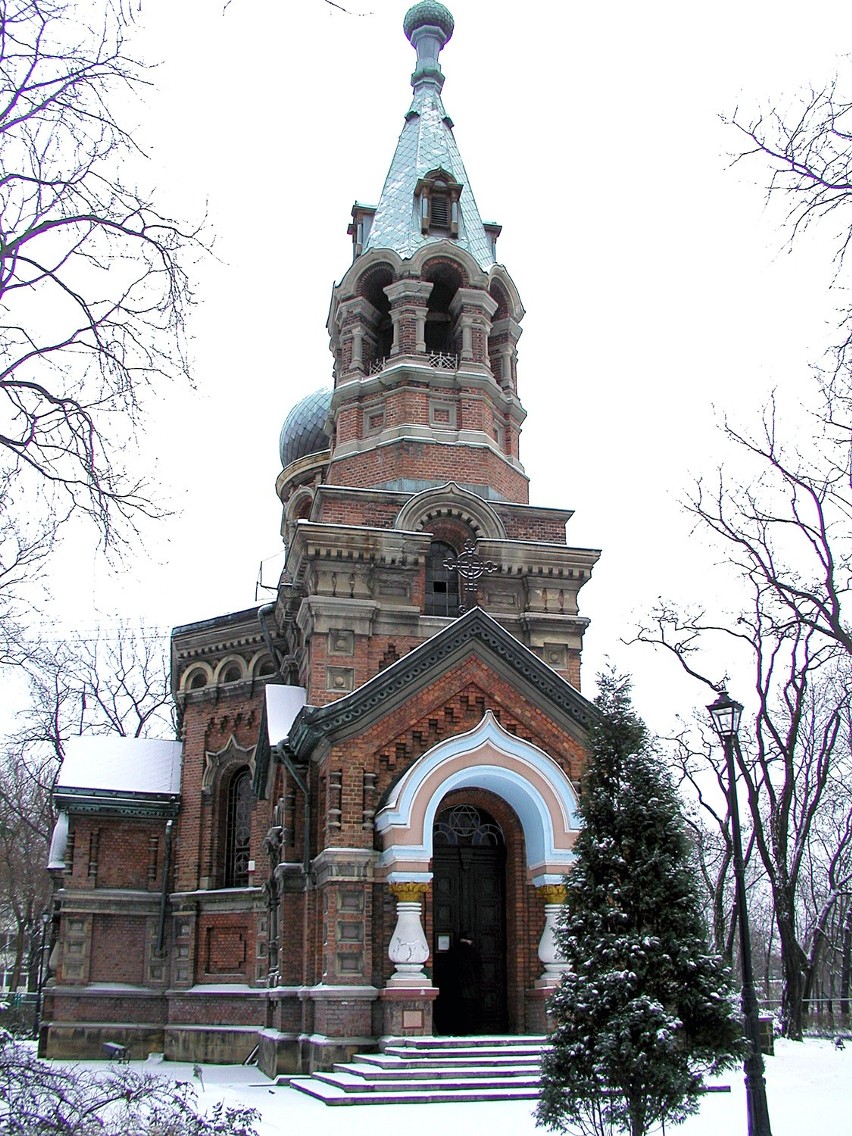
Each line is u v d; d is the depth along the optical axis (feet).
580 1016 41.24
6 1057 35.86
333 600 87.92
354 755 76.64
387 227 111.65
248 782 106.52
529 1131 49.60
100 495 44.45
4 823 163.22
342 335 108.17
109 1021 101.30
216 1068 88.84
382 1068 64.18
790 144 40.29
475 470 99.40
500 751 75.20
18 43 39.04
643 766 45.34
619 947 41.73
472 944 77.05
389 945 72.64
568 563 95.45
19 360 41.73
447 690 79.66
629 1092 40.06
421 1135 48.85
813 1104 59.52
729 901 178.50
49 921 134.21
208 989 98.84
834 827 158.40
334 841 74.54
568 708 81.05
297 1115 54.95
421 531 93.45
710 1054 41.06
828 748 117.08
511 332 109.50
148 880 106.73
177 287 44.21
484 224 116.47
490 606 93.76
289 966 79.51
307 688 90.22
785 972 108.68
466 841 79.36
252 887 100.17
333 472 103.24
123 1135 35.58
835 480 79.56
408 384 101.35
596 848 43.96
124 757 112.88
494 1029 75.56
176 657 114.93
